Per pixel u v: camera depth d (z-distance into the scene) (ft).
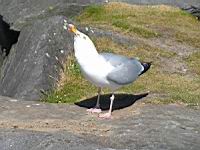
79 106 35.53
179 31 56.34
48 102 38.11
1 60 58.75
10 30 60.54
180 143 28.12
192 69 46.19
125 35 52.06
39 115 32.96
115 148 26.78
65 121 31.68
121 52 48.29
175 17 61.05
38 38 45.75
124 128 30.27
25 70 43.70
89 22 56.59
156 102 35.91
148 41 52.06
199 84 41.78
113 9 61.16
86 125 30.83
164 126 30.63
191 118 32.55
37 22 49.26
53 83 41.78
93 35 49.96
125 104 35.70
